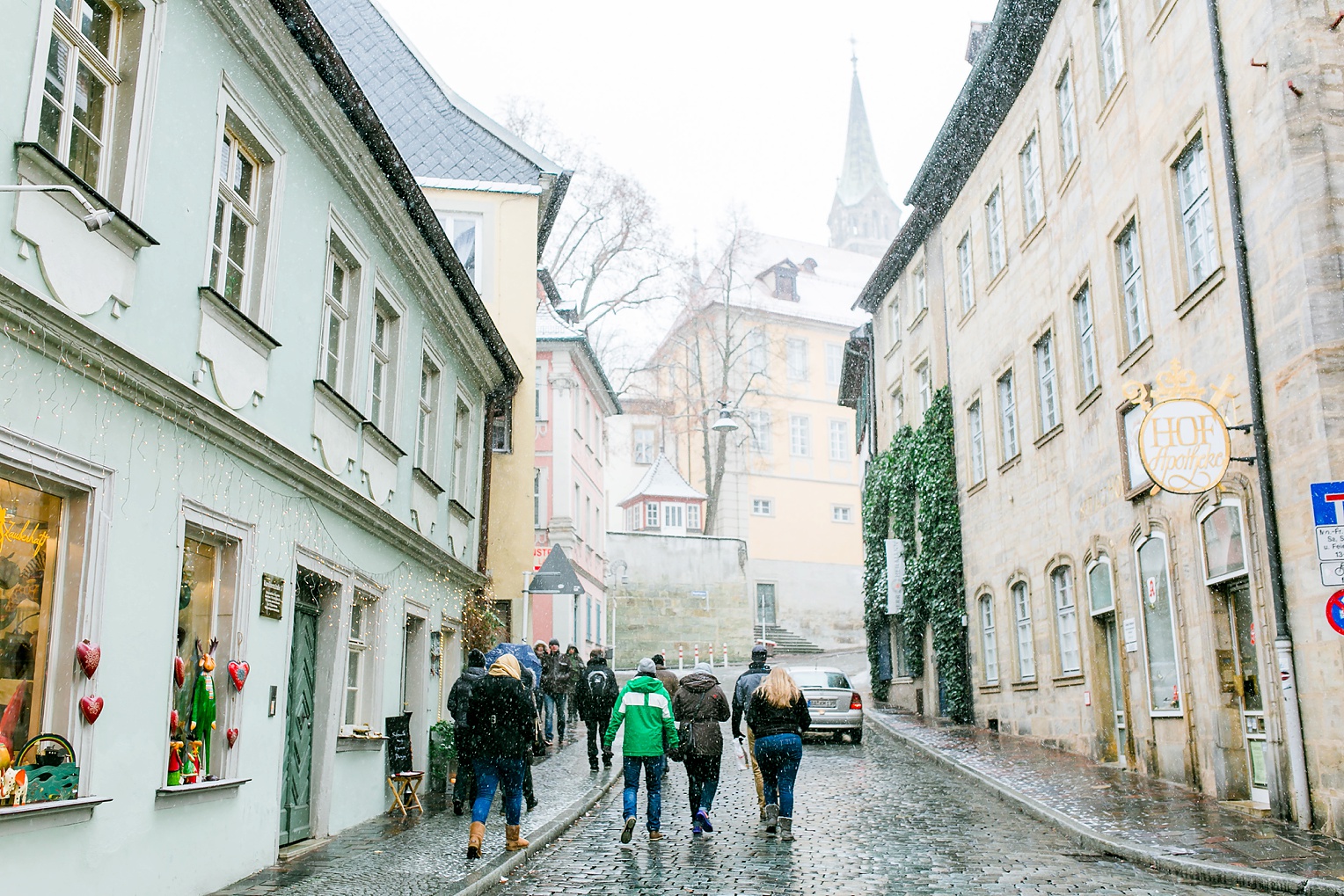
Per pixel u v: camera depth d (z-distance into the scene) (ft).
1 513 21.11
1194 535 43.86
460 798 41.29
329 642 37.86
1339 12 36.55
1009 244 68.64
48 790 21.31
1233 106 39.86
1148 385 47.88
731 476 187.11
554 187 74.59
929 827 38.37
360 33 76.33
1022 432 66.39
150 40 25.64
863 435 121.80
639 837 37.29
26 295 20.40
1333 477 34.09
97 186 24.39
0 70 20.42
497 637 62.08
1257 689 40.83
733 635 152.56
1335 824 33.81
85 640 22.79
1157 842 33.01
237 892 27.66
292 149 34.01
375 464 42.06
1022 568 66.59
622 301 142.41
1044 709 63.10
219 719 29.40
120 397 24.11
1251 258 38.75
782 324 199.52
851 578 195.83
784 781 36.19
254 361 31.04
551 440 111.04
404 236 43.86
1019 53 63.67
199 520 27.76
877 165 383.04
